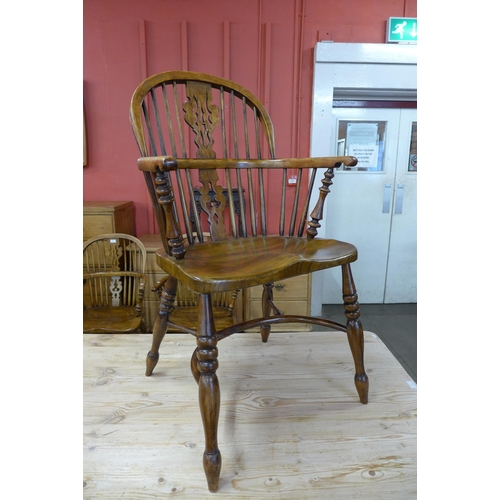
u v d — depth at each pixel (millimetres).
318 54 2043
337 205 2482
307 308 2090
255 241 984
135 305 1802
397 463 730
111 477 695
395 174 2457
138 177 2209
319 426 834
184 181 2115
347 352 1190
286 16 2047
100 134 2141
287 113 2158
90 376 1038
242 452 757
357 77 2096
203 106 1017
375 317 2416
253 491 667
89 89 2080
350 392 967
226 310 1763
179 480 690
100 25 2012
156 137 2115
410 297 2666
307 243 933
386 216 2518
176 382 1011
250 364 1113
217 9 2021
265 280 659
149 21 2018
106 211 1871
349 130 2383
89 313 1706
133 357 1147
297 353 1183
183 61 2061
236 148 1072
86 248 1713
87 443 779
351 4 2062
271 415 872
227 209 2223
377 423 845
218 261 750
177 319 1660
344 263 781
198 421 854
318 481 689
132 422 846
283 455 750
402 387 987
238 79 2105
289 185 2256
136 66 2068
